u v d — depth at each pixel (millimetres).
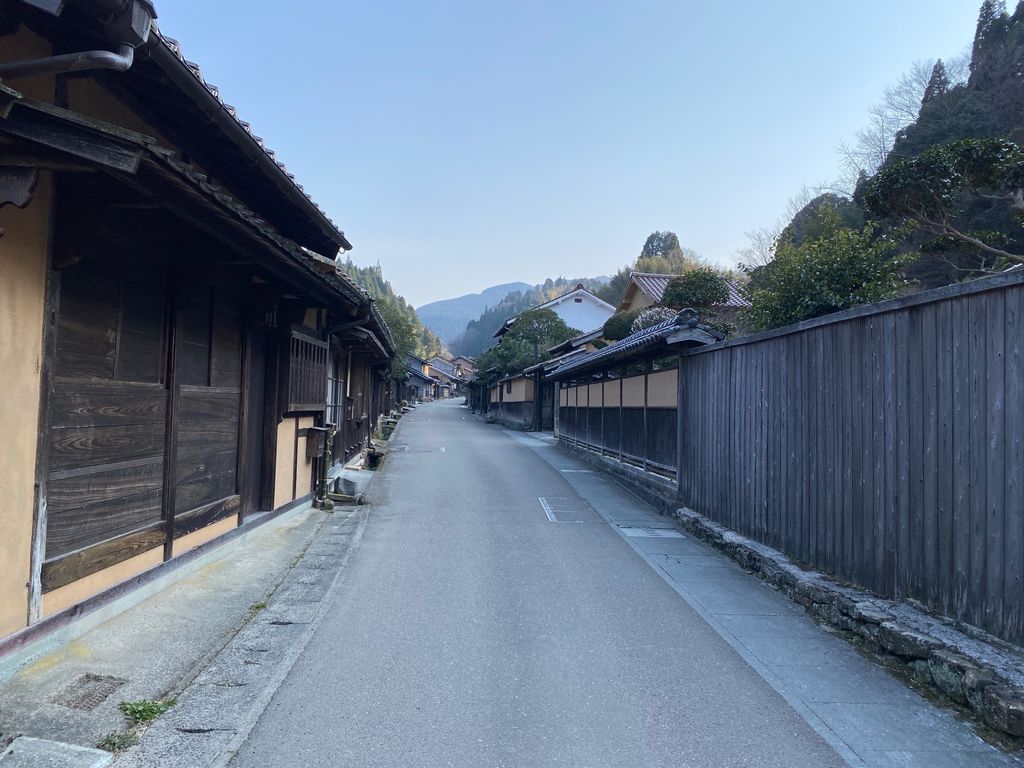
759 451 7660
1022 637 3904
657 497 11383
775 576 6668
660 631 5352
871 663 4723
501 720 3756
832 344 6148
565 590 6457
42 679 3703
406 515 10289
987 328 4238
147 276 5152
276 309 7758
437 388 98062
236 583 6133
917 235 16484
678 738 3590
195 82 4367
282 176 6262
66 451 4180
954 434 4520
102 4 3031
